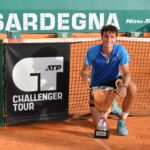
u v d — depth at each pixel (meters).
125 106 5.10
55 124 5.57
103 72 5.15
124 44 10.34
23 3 11.89
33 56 5.41
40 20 11.88
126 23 12.77
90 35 12.36
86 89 6.77
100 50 5.05
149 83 8.10
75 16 12.18
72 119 5.75
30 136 5.04
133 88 5.02
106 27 4.93
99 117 5.14
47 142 4.82
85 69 5.17
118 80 5.12
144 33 12.87
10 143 4.77
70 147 4.66
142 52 10.12
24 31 11.75
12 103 5.41
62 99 5.68
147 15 12.96
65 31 12.14
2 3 11.66
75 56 8.67
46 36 11.95
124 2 12.95
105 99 5.04
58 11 12.01
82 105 6.16
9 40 7.66
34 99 5.52
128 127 5.45
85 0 12.48
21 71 5.39
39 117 5.58
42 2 12.06
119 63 5.09
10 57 5.31
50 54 5.48
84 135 5.11
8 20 11.56
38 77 5.48
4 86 5.34
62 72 5.60
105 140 4.92
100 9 12.63
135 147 4.69
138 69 9.12
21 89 5.43
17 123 5.46
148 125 5.57
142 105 6.55
